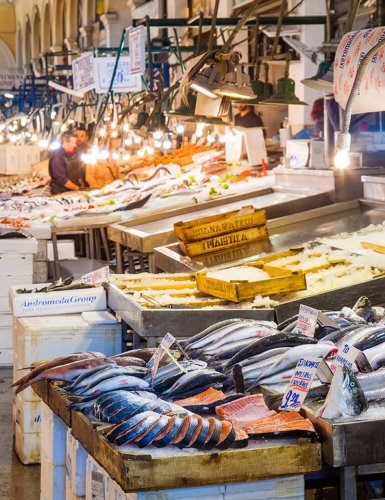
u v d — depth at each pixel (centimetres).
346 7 797
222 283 529
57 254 923
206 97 748
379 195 735
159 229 850
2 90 3212
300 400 339
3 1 4188
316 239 656
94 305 597
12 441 629
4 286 805
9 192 1513
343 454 322
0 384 763
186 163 1398
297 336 391
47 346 559
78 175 1438
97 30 2841
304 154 919
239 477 319
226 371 388
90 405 369
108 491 350
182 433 321
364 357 365
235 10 1579
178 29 1875
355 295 514
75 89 1375
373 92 565
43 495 463
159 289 576
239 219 679
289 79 738
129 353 429
